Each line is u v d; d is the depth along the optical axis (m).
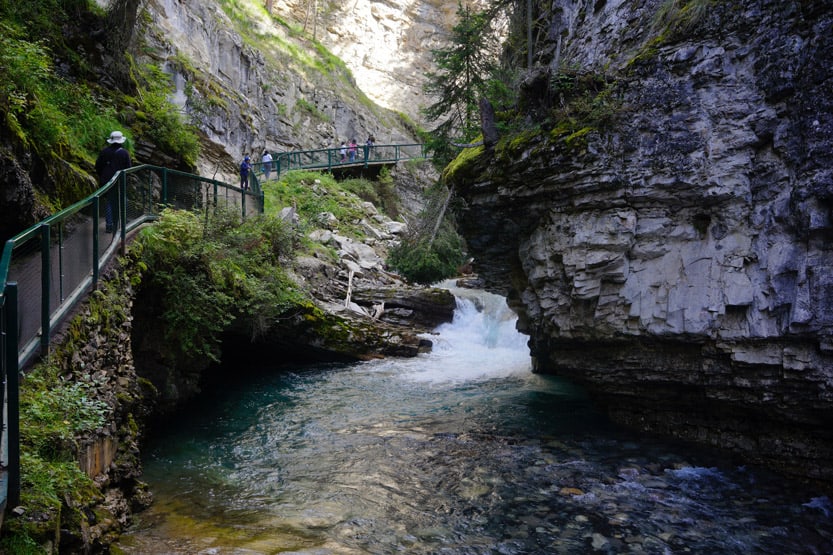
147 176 10.50
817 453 7.50
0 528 3.59
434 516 6.91
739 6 7.61
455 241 18.20
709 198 7.75
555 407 11.80
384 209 33.56
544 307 9.85
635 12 9.65
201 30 28.03
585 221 8.74
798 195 6.86
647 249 8.34
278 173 28.80
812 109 6.77
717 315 7.73
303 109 35.66
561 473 8.18
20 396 4.76
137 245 9.01
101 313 6.79
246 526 6.47
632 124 8.24
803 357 7.01
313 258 19.78
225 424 10.85
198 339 10.47
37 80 9.05
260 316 13.16
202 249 10.27
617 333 8.80
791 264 7.02
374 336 17.45
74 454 5.02
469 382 14.45
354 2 46.31
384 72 47.34
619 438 9.61
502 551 6.08
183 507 6.95
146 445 9.41
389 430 10.45
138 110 14.27
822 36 6.75
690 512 6.94
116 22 14.04
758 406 7.80
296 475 8.26
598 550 6.12
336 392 13.50
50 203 8.17
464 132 15.66
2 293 3.82
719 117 7.69
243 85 31.19
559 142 8.63
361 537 6.34
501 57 15.16
